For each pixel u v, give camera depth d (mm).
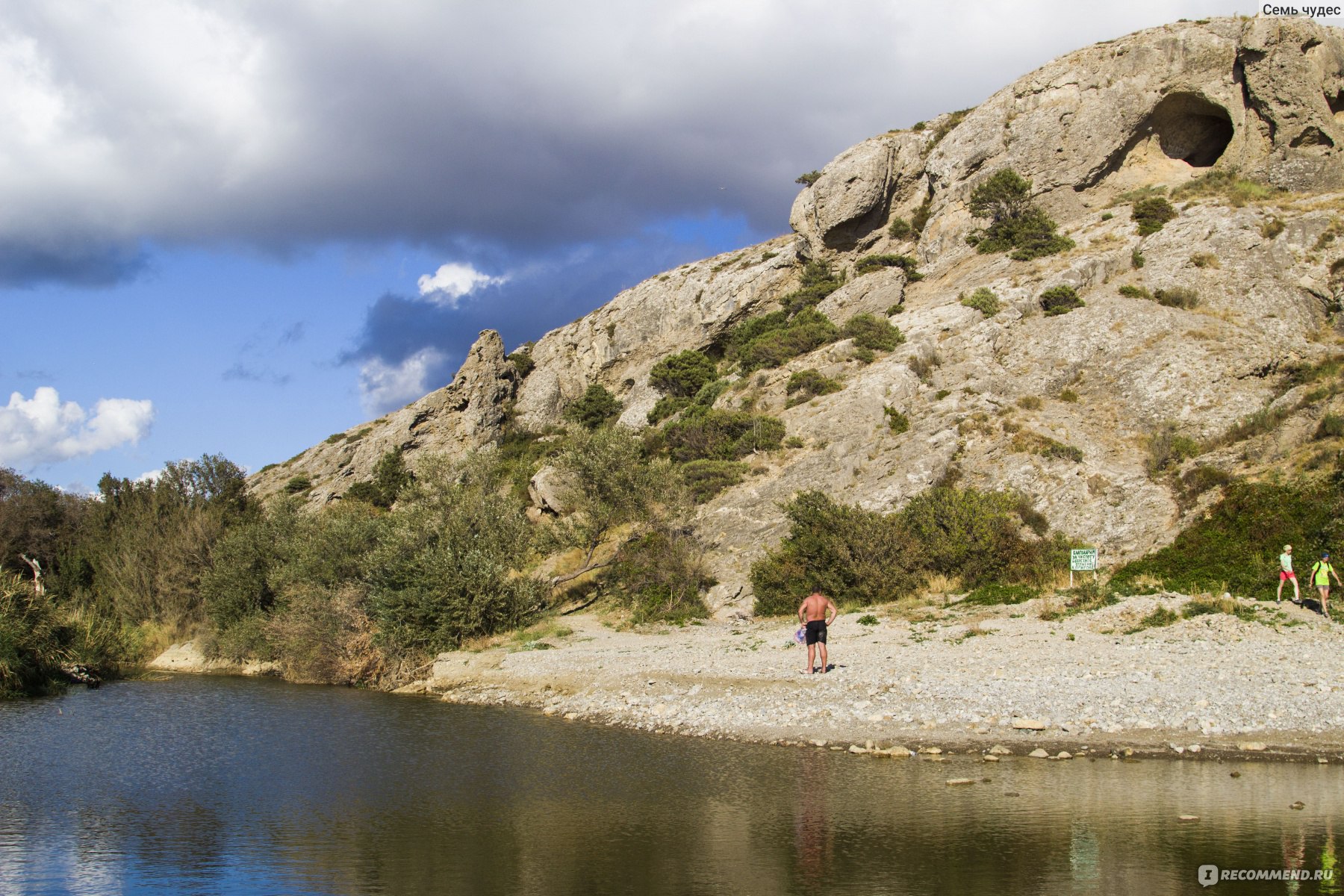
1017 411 37844
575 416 67812
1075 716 16156
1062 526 31000
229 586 37375
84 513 54625
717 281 69562
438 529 32250
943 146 60625
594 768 15398
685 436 44125
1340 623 19938
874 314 51344
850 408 40156
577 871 10953
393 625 29562
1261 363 37844
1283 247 43781
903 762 14594
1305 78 49531
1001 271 49812
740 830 11992
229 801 14602
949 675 19266
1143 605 23000
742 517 35469
